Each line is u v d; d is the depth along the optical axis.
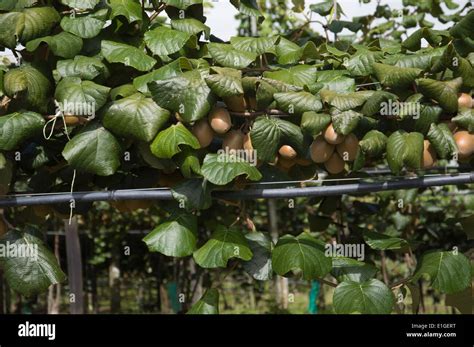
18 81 1.66
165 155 1.64
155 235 1.72
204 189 1.69
